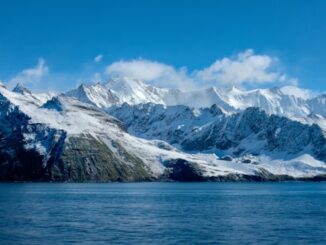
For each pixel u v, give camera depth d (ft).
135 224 572.10
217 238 479.82
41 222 583.17
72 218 625.00
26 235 488.44
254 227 554.05
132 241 460.55
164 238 478.18
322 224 581.53
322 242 462.19
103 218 628.28
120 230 524.52
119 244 446.19
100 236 485.56
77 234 496.23
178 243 453.17
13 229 524.93
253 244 451.53
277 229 538.88
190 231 521.24
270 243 456.86
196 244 449.89
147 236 488.02
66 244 443.32
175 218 636.07
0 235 487.61
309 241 466.70
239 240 470.39
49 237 477.77
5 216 643.86
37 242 452.35
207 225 568.41
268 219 630.33
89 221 596.29
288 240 471.21
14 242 451.94
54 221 593.42
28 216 645.51
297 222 600.39
